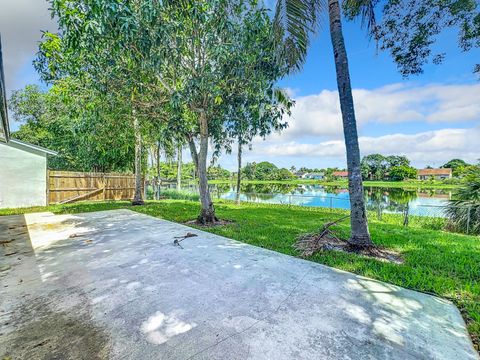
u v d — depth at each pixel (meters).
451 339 1.76
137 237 4.62
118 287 2.54
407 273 2.96
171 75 5.53
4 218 6.64
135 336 1.75
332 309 2.15
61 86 5.78
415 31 4.77
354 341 1.72
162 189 16.33
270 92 5.35
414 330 1.86
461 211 5.91
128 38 3.86
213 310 2.11
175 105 4.75
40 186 9.57
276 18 3.94
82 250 3.79
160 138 6.59
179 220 6.52
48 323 1.90
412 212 7.59
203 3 4.30
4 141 8.07
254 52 4.95
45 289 2.48
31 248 3.89
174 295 2.37
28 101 16.25
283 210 8.96
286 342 1.70
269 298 2.33
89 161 12.58
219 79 5.03
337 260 3.41
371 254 3.68
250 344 1.67
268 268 3.11
